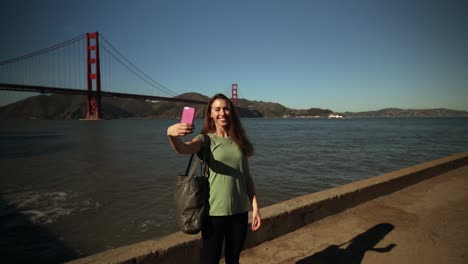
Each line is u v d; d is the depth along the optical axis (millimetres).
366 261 2549
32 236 5699
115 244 5355
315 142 28531
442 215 3652
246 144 1902
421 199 4285
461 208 3898
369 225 3348
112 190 9312
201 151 1729
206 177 1704
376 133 44344
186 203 1584
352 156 17641
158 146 25719
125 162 15828
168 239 2369
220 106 1838
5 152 20703
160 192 9055
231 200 1727
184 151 1541
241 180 1804
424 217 3590
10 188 9680
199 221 1590
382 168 13312
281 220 3057
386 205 4023
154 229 6035
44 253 5035
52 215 6887
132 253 2109
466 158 6605
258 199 8109
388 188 4512
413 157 17094
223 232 1745
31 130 58312
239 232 1807
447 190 4727
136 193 8930
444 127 65500
